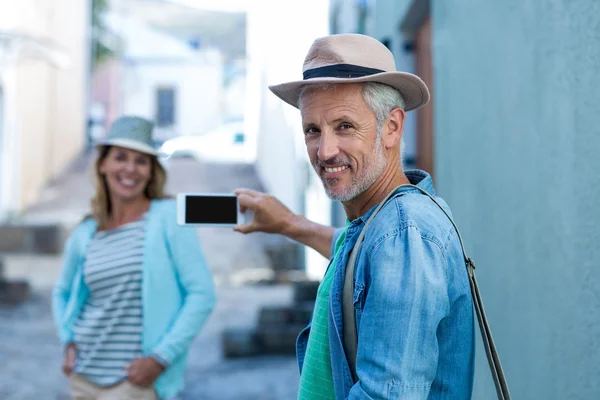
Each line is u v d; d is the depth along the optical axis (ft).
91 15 83.71
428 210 4.56
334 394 4.91
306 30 32.86
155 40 98.68
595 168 5.81
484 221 9.19
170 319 8.61
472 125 9.84
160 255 8.60
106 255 8.71
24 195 56.29
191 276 8.68
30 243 47.65
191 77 98.99
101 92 94.17
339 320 4.69
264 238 45.96
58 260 44.96
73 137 71.46
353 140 4.75
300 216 6.68
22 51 49.11
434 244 4.37
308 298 24.43
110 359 8.50
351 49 4.76
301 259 41.01
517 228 7.83
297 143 36.45
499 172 8.51
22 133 55.98
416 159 16.06
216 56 99.76
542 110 7.04
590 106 5.90
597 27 5.77
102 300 8.71
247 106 73.41
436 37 12.36
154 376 8.32
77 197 59.62
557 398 6.61
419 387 4.13
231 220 6.73
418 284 4.18
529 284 7.40
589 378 5.92
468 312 4.59
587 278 5.97
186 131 97.30
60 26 65.87
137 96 97.96
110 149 8.94
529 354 7.41
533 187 7.30
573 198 6.25
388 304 4.19
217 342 22.82
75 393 8.73
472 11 9.85
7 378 18.79
